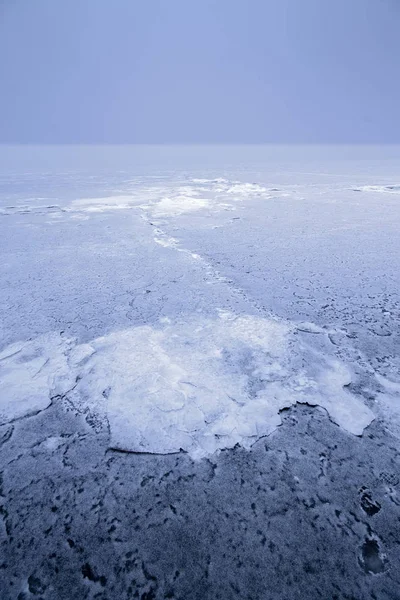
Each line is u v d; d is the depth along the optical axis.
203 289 3.74
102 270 4.34
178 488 1.55
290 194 11.09
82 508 1.47
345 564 1.25
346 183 13.77
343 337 2.76
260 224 6.86
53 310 3.26
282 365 2.40
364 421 1.91
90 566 1.26
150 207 8.96
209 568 1.24
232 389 2.16
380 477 1.59
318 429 1.87
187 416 1.95
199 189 12.55
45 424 1.92
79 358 2.50
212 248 5.26
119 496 1.52
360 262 4.50
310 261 4.58
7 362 2.46
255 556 1.28
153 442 1.79
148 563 1.26
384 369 2.35
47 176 18.02
